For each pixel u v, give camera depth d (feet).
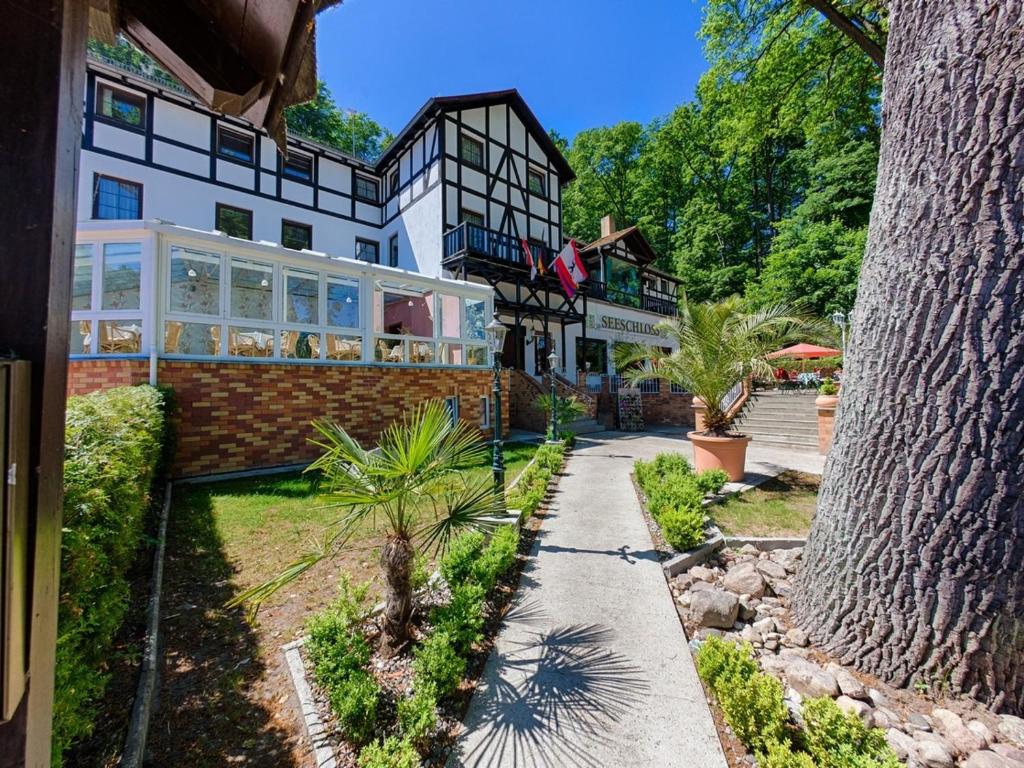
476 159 48.93
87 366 18.98
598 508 17.30
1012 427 6.57
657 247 95.86
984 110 6.62
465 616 8.24
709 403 21.59
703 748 6.18
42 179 2.62
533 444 32.89
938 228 7.10
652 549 13.05
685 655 8.18
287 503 16.25
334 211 50.24
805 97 33.22
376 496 7.42
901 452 7.45
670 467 20.06
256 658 7.98
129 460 8.80
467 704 6.99
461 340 32.09
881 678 7.50
